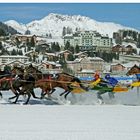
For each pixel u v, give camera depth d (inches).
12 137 441.1
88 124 549.6
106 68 5930.1
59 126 529.7
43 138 437.1
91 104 926.4
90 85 956.6
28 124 549.6
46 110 743.7
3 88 930.1
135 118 618.8
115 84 957.8
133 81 1013.8
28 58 6318.9
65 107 813.2
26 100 1019.3
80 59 5935.0
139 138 439.2
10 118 617.0
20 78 914.1
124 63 6520.7
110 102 970.1
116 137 445.1
